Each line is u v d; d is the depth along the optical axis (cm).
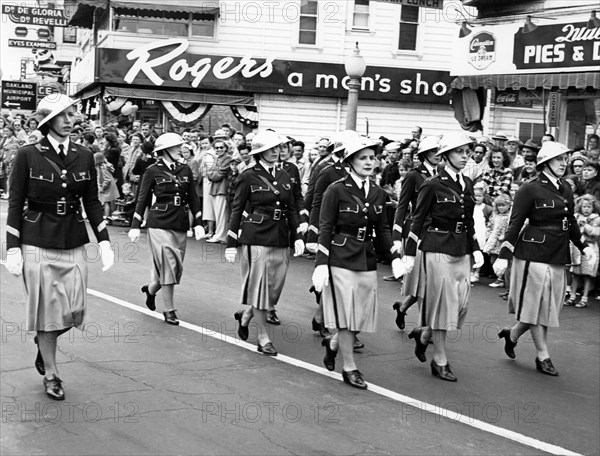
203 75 2445
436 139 900
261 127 2512
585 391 763
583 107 1675
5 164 2497
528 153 1366
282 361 808
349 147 737
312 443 590
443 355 785
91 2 2372
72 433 586
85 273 687
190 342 862
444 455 584
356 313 725
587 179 1227
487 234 1305
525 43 1634
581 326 1041
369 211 734
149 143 1814
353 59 1747
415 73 2539
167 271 939
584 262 1142
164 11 2398
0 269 1220
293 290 1182
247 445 580
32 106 3516
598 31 1523
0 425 596
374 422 644
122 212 1902
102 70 2409
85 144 1873
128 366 761
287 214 865
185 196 966
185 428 606
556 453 603
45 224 662
